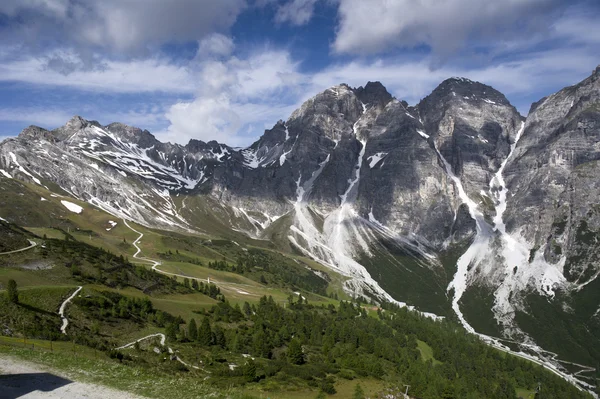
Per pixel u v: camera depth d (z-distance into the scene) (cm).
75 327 10450
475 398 15112
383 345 18100
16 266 13875
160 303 16088
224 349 13662
